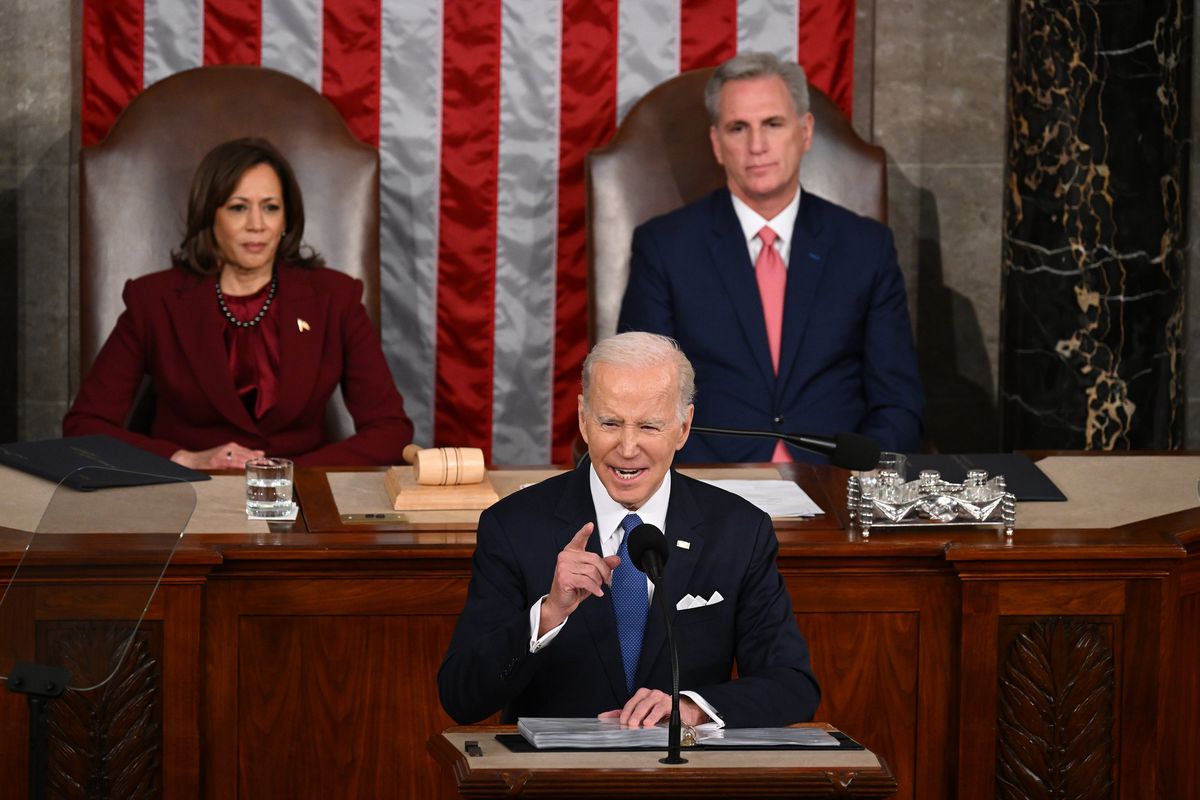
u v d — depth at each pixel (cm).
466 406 2325
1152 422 2139
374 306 2070
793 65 1936
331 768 1258
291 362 1894
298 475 1523
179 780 1212
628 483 1038
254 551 1212
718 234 1939
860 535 1288
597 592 959
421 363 2316
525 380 2323
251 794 1251
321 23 2223
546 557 1068
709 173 2095
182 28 2209
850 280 1923
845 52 2248
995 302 2375
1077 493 1455
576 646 1052
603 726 927
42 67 2267
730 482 1473
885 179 2117
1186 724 1388
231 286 1909
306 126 2073
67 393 2325
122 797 1206
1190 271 2386
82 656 973
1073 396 2138
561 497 1091
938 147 2347
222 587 1229
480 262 2292
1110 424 2139
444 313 2303
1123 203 2103
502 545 1076
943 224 2361
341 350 1934
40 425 2331
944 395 2395
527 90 2253
